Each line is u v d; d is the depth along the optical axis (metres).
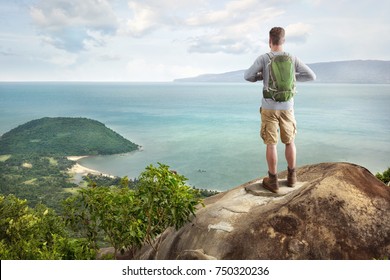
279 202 4.90
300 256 4.14
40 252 5.38
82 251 5.59
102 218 5.29
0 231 6.62
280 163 164.88
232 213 5.06
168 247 5.57
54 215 7.19
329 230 4.25
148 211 5.11
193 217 5.53
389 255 4.00
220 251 4.58
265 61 4.73
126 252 6.98
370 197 4.56
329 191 4.61
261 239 4.42
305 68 4.77
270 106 4.79
